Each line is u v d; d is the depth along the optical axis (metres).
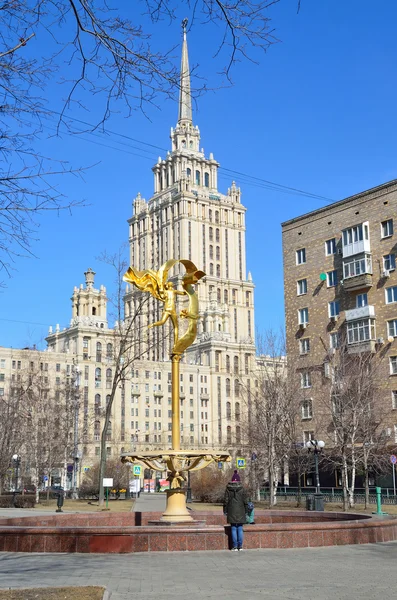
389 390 49.66
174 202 163.12
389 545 18.03
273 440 48.38
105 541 16.80
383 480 50.00
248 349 154.88
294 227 60.00
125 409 137.62
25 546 17.12
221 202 167.25
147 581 12.31
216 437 146.62
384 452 47.88
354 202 54.84
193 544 16.92
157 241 167.12
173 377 19.53
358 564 14.45
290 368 54.47
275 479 49.91
